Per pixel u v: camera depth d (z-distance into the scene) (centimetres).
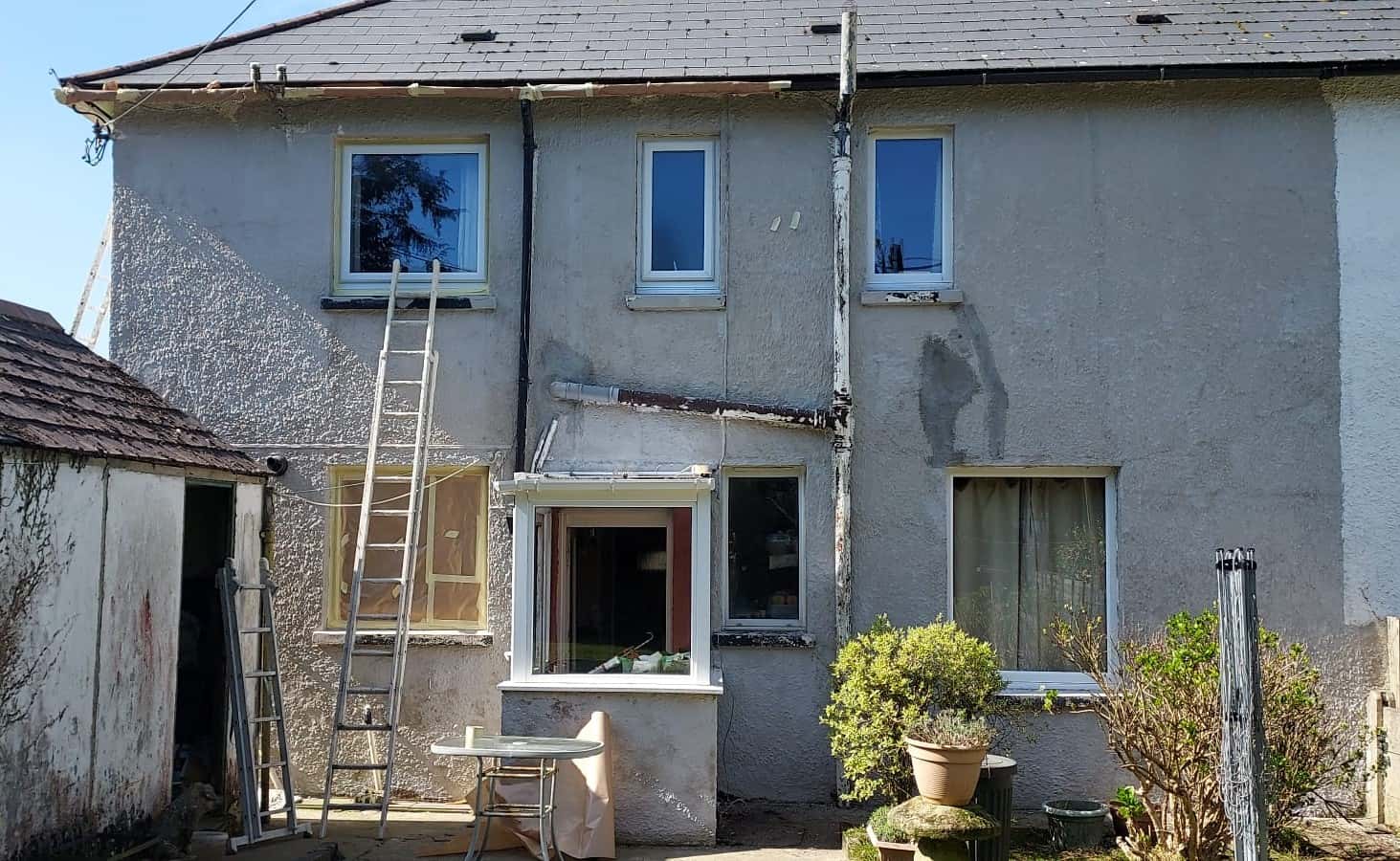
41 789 601
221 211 934
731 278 906
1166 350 880
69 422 655
